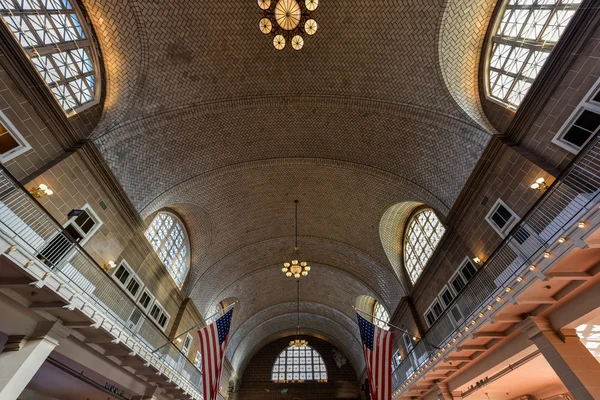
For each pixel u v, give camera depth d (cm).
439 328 1399
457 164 1262
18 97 802
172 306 1691
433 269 1508
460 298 1220
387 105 1363
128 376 1217
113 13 1024
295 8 815
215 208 1830
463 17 1062
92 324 844
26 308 762
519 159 936
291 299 2903
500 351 1051
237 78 1346
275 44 899
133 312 1192
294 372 3312
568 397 1244
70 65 981
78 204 987
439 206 1413
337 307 2845
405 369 1769
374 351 1159
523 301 815
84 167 1015
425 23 1088
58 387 1265
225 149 1600
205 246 1967
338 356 3425
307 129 1587
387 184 1659
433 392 1517
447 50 1116
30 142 836
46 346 765
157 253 1598
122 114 1163
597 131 692
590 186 715
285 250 2319
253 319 2895
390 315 2112
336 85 1388
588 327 940
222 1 1089
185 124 1385
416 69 1200
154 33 1102
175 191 1558
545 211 830
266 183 1830
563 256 687
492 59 1097
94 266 993
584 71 755
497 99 1067
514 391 1403
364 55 1253
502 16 1052
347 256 2230
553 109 841
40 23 871
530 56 937
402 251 1950
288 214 2047
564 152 813
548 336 817
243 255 2214
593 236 636
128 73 1147
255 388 3192
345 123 1522
